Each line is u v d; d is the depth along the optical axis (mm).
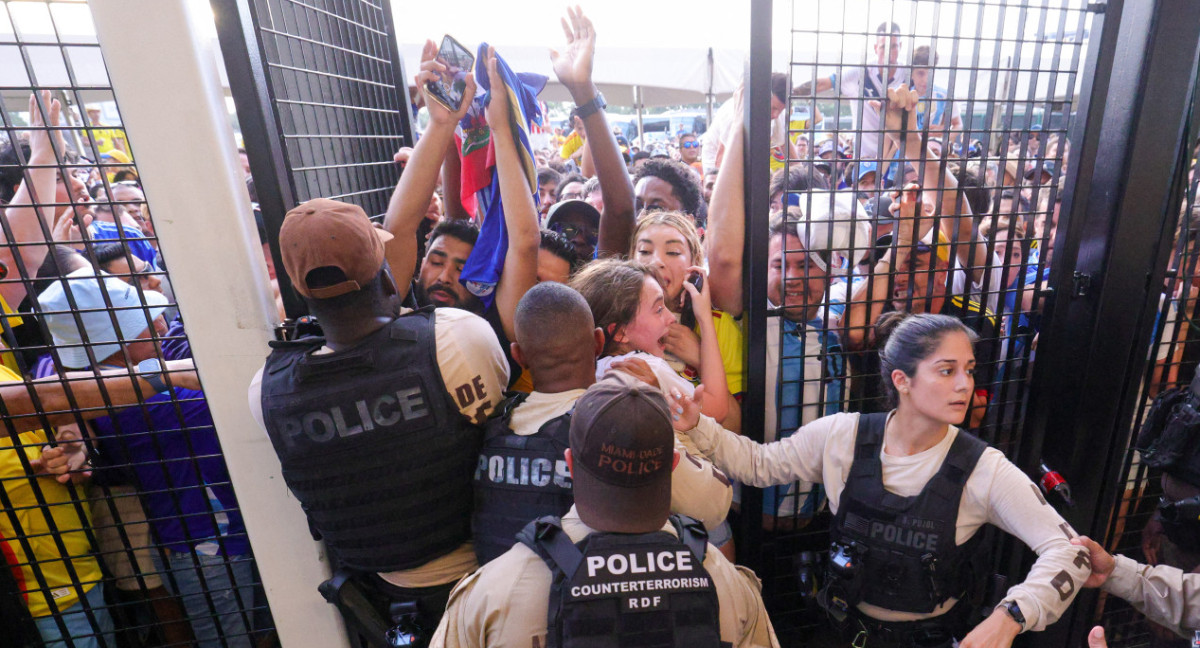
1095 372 1577
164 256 1209
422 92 1513
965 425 1764
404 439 1105
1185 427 1458
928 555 1277
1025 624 1129
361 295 1083
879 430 1366
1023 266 1571
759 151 1416
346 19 1613
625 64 4273
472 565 1268
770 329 1653
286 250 1033
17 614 1431
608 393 835
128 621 1643
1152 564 1702
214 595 1659
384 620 1276
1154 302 1503
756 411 1602
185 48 1119
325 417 1085
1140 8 1341
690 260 1770
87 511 1519
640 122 5051
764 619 959
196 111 1150
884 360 1342
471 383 1132
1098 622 1796
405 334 1109
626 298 1548
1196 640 1199
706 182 2803
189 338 1264
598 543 819
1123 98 1402
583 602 777
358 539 1177
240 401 1313
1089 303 1543
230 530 1607
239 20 1178
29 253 1751
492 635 818
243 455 1349
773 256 1725
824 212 1680
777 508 1677
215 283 1242
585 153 2834
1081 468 1660
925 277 1720
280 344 1179
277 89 1339
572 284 1643
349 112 1661
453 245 1775
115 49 1093
